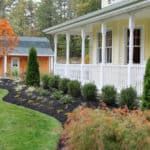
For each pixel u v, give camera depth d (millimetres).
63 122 11625
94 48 21766
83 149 6809
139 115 7211
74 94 16031
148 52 16797
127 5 13883
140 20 17156
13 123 11648
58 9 64312
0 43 38219
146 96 11078
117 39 18797
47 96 16438
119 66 15305
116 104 13531
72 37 51562
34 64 22375
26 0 67625
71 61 45438
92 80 17516
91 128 6781
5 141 9578
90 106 13398
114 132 6648
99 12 16656
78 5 51906
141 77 13758
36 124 11492
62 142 9219
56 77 19766
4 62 39344
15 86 22219
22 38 44094
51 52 42750
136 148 6430
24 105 15398
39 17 62781
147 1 12406
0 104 15648
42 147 9055
